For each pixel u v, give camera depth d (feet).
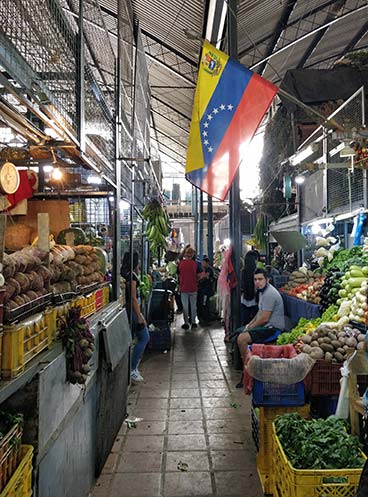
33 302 6.79
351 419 9.18
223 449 12.12
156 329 23.91
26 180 11.96
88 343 8.05
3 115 8.23
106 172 13.62
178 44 28.73
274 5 23.75
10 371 5.64
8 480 5.22
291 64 36.63
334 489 6.75
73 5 13.55
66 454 7.68
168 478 10.61
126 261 19.80
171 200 100.12
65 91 8.91
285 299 24.67
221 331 29.50
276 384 10.13
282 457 7.61
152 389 17.40
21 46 6.80
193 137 13.85
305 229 32.63
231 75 13.55
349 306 14.17
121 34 17.11
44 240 8.16
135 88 19.51
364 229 21.62
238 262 21.29
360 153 16.67
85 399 9.20
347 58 31.78
